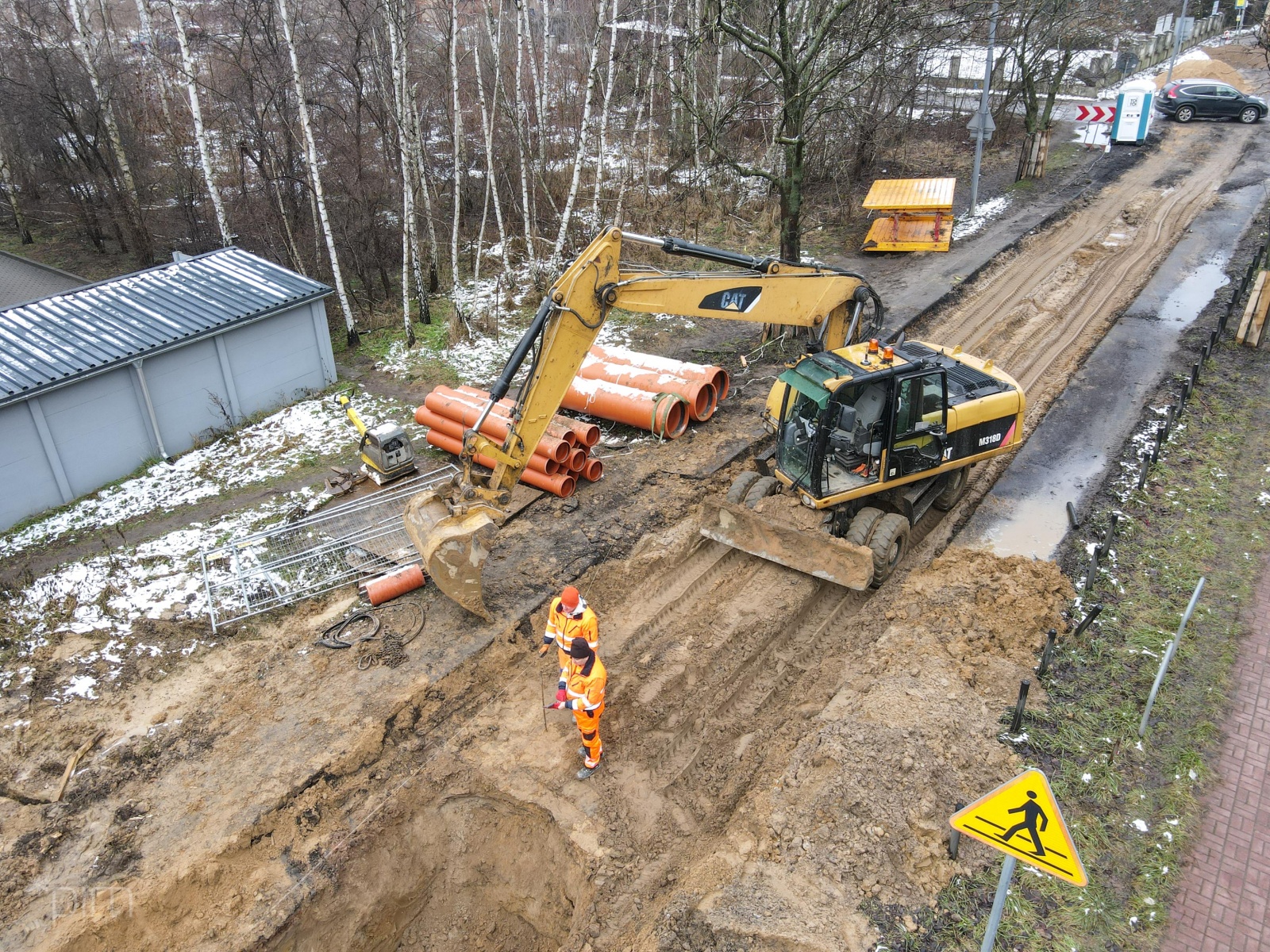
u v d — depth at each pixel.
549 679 9.47
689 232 23.12
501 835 8.02
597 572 10.91
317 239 20.98
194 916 7.20
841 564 9.98
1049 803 5.08
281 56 22.52
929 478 11.26
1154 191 23.70
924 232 20.78
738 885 6.91
